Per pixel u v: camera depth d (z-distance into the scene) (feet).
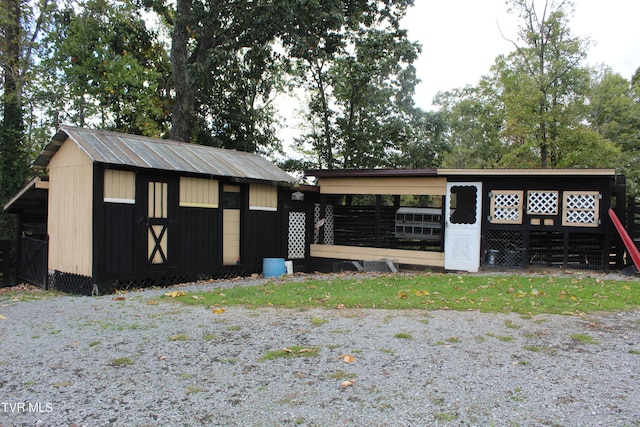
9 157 45.52
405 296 23.35
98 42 52.49
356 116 69.62
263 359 13.91
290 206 40.55
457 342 15.42
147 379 12.41
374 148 68.03
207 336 16.42
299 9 44.80
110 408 10.67
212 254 33.45
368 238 41.45
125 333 17.01
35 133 49.42
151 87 53.36
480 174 35.14
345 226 43.01
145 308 21.54
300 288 27.09
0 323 18.99
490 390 11.45
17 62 46.37
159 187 30.04
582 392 11.27
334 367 13.15
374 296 23.47
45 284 32.53
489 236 35.99
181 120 51.85
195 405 10.78
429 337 16.02
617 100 81.71
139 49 59.47
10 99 44.50
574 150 58.70
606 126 82.23
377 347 14.93
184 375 12.67
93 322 18.85
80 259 28.30
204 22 46.75
